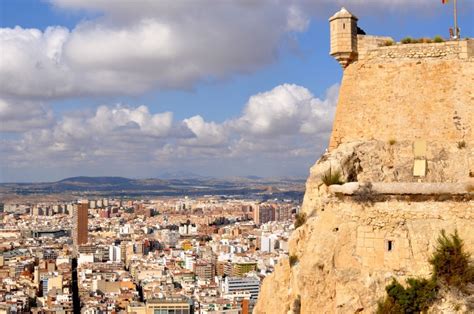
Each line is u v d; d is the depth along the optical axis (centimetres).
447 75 3903
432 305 3469
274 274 4566
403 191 3616
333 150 4156
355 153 4006
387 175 3922
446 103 3888
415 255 3566
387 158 3953
